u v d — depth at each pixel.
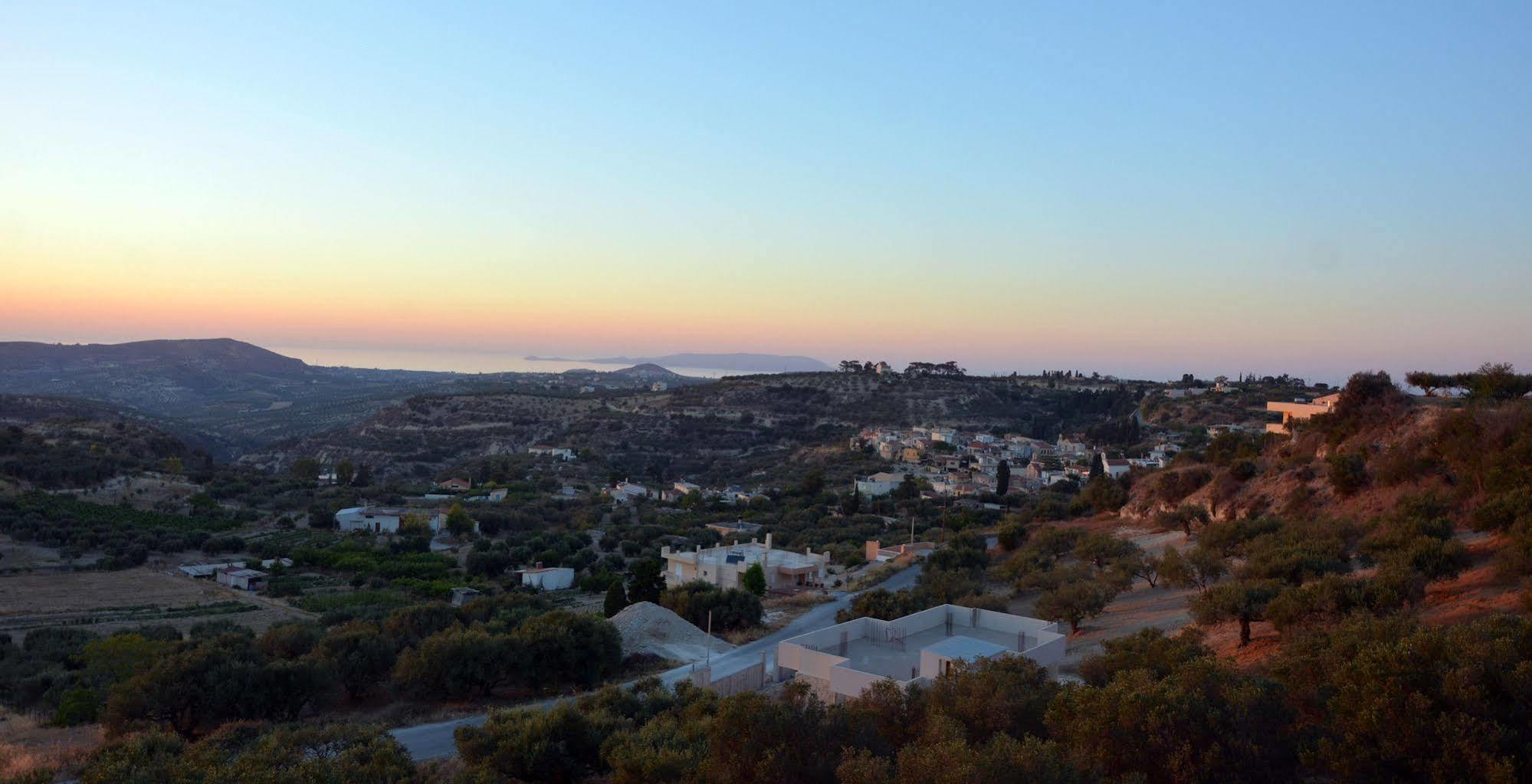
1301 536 43.56
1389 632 19.75
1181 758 16.48
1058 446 163.12
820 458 159.12
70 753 29.16
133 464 118.19
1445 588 29.62
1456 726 15.73
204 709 32.91
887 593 51.94
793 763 18.02
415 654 39.25
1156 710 17.12
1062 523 85.69
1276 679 21.08
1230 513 63.06
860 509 110.62
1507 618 19.81
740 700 19.62
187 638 50.31
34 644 49.09
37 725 34.53
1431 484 47.31
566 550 88.44
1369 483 52.69
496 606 58.47
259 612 62.88
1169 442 137.88
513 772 25.66
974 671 24.08
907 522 101.44
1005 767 14.68
